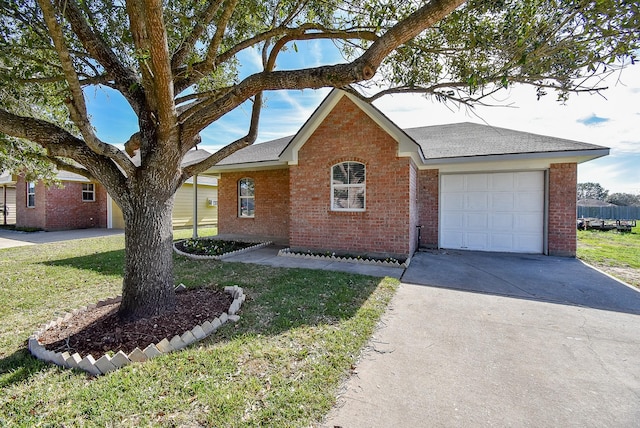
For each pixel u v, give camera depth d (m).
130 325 3.72
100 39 4.08
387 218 8.09
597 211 23.02
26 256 8.52
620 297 5.14
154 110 3.85
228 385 2.59
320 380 2.70
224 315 3.92
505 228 9.56
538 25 2.93
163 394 2.48
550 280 6.19
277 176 11.86
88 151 3.75
